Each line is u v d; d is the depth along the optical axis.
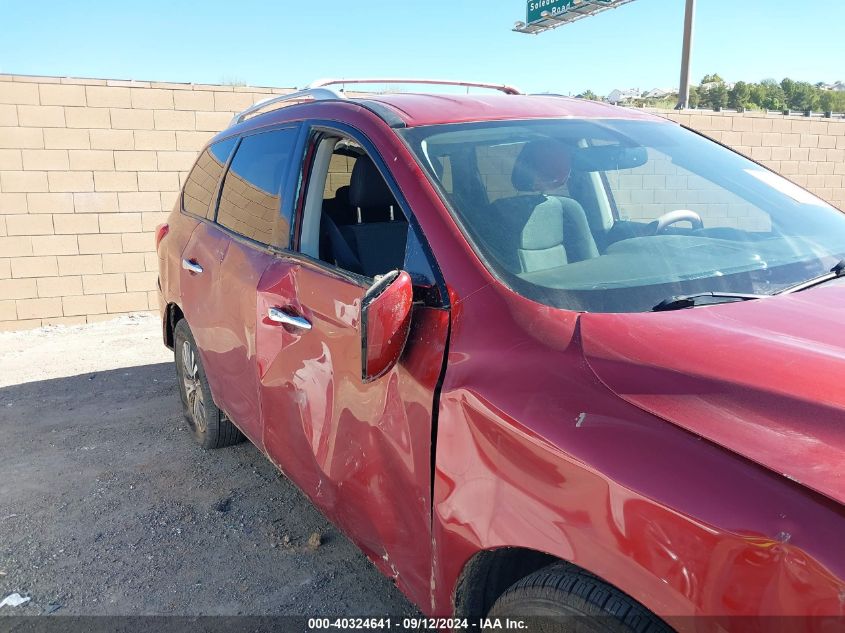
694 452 1.47
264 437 3.08
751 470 1.40
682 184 2.78
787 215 2.73
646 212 2.72
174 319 4.63
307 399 2.62
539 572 1.71
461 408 1.87
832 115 11.62
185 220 4.31
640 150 2.86
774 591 1.27
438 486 1.95
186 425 4.93
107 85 7.92
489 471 1.77
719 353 1.70
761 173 3.03
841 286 2.20
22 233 7.85
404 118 2.63
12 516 3.74
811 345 1.73
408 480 2.10
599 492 1.53
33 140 7.73
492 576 1.89
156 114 8.13
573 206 2.50
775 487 1.35
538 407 1.72
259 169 3.39
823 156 11.55
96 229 8.12
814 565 1.24
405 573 2.24
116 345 7.22
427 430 2.00
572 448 1.60
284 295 2.76
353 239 3.05
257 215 3.27
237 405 3.42
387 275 2.09
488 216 2.29
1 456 4.54
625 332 1.84
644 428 1.56
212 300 3.55
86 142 7.92
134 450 4.55
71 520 3.69
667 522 1.41
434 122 2.63
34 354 6.97
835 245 2.54
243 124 3.92
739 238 2.54
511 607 1.76
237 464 4.29
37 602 3.03
